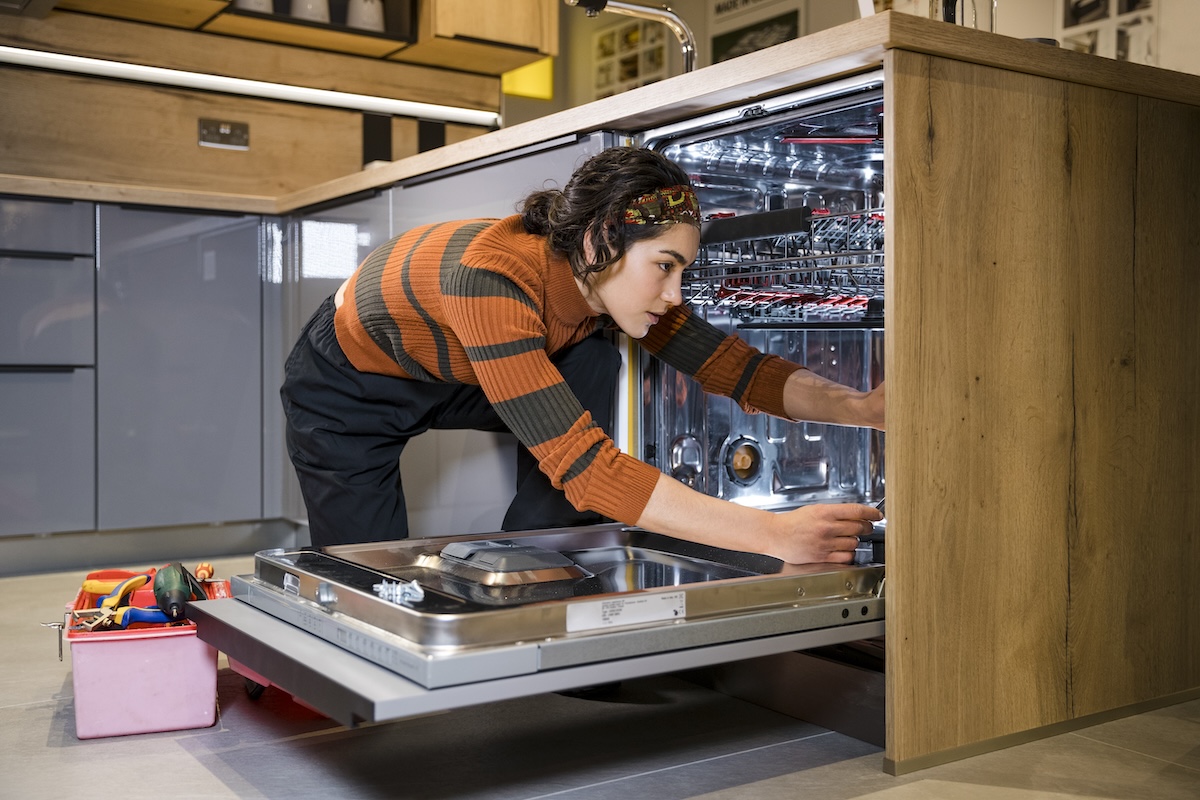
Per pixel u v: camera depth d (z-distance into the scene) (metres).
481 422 2.02
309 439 1.89
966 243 1.42
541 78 5.25
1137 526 1.66
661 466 1.97
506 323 1.42
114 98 3.30
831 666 1.62
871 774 1.42
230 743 1.55
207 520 3.04
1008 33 2.66
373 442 1.90
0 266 2.73
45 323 2.80
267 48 3.53
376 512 1.93
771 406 1.79
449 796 1.35
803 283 1.95
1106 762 1.45
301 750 1.52
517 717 1.69
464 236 1.57
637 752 1.52
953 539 1.43
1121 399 1.63
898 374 1.36
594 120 1.77
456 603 1.23
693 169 1.90
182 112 3.40
